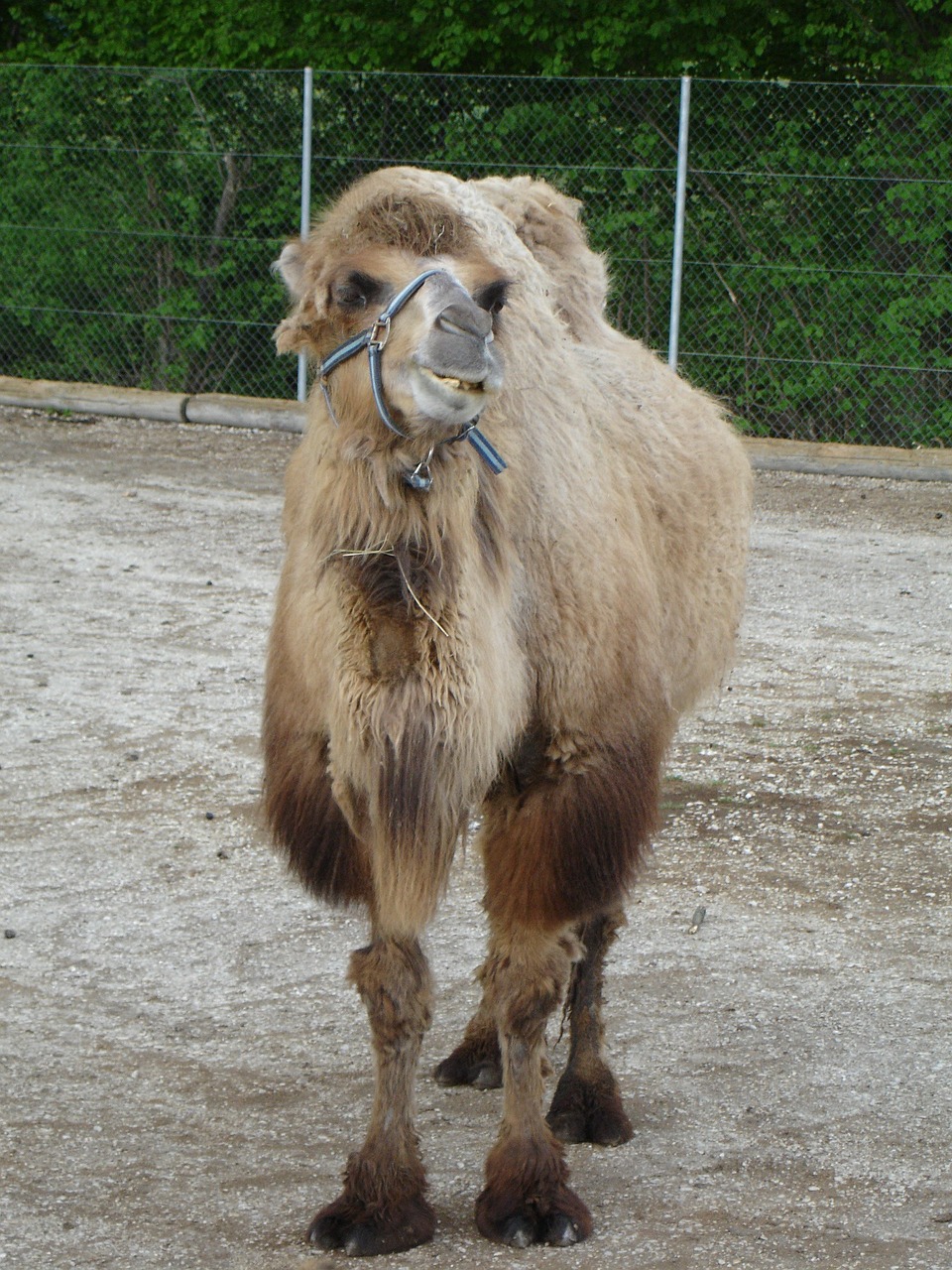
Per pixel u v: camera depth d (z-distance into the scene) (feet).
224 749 29.76
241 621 37.96
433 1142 17.10
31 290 64.49
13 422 61.46
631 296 59.00
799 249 57.36
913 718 32.19
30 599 39.24
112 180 62.90
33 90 62.90
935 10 62.13
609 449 17.07
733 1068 18.83
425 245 14.07
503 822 15.44
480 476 14.20
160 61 69.10
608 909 15.96
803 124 56.85
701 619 19.39
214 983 20.99
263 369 63.41
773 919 23.24
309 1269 14.32
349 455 13.65
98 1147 16.72
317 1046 19.33
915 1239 15.02
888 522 50.65
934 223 56.29
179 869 24.70
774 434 59.11
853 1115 17.69
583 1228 14.93
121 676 33.73
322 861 15.19
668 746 19.12
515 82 59.47
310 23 66.03
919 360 57.47
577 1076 17.62
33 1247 14.73
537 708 15.16
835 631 38.50
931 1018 20.18
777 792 28.22
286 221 61.67
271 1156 16.63
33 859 24.82
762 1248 14.82
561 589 15.10
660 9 62.28
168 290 63.31
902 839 26.21
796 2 62.90
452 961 21.89
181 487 52.31
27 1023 19.70
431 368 12.96
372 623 13.69
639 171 58.03
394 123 60.70
